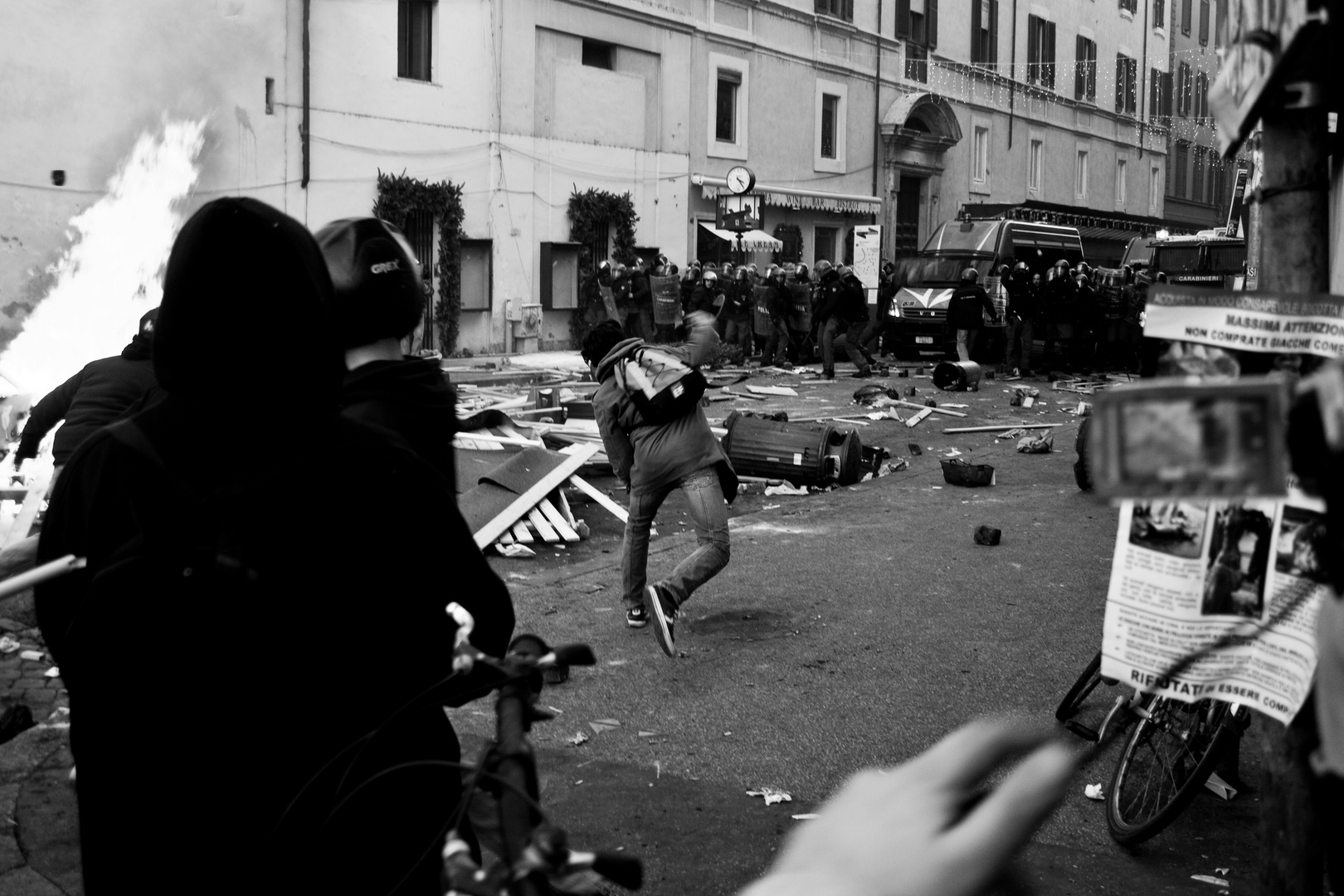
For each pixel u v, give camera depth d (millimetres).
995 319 24781
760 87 33625
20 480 9625
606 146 29000
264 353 1895
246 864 1880
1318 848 2629
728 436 12547
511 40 26281
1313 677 2330
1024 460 14359
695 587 6691
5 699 5848
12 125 17750
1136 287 26922
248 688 1867
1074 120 48969
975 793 888
